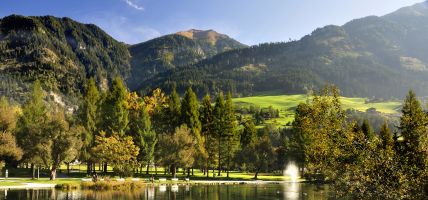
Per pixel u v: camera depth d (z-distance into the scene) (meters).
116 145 81.56
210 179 93.56
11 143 71.31
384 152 19.83
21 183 62.41
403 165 19.05
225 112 105.31
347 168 21.02
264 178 103.88
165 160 88.81
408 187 18.48
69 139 72.38
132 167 83.75
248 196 56.81
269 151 105.19
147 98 117.62
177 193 59.25
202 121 113.25
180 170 120.88
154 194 57.22
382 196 19.08
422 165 19.03
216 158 101.81
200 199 52.09
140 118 95.06
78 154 83.38
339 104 24.80
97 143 88.56
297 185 80.94
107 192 58.31
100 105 102.06
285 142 121.31
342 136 22.41
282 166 116.00
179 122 108.94
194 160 94.44
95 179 67.19
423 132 20.52
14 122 80.38
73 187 60.84
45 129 72.25
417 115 21.72
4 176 78.44
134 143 90.50
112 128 92.06
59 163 73.00
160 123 110.62
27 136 73.31
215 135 104.31
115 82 103.94
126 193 57.66
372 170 19.53
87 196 51.69
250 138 128.62
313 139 25.59
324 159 24.42
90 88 103.31
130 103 111.75
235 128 106.38
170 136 92.31
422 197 18.33
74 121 95.81
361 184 19.89
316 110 25.03
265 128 164.12
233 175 111.00
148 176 90.88
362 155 20.39
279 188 71.94
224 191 64.12
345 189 21.39
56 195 51.19
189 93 109.25
